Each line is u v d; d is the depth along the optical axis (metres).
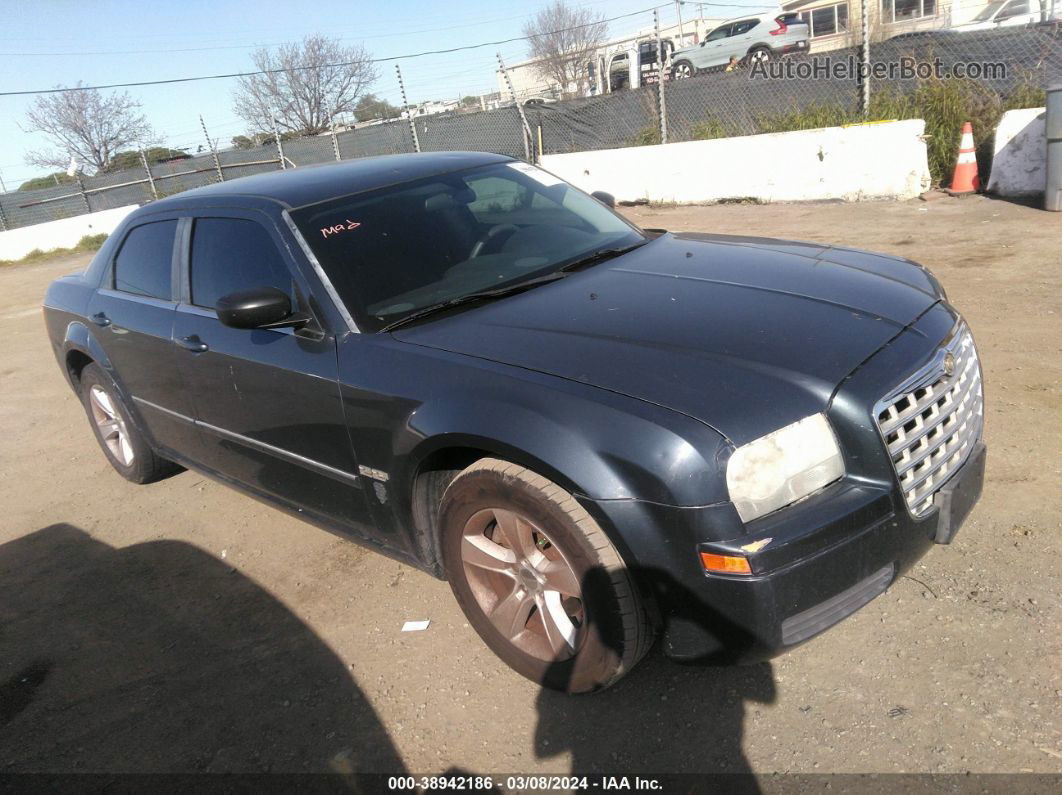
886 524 2.27
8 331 10.18
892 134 9.45
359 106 42.50
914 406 2.38
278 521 4.20
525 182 3.95
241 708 2.88
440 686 2.83
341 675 2.97
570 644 2.56
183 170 21.25
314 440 3.12
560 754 2.48
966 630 2.68
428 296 3.08
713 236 3.80
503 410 2.41
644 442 2.19
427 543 2.93
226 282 3.51
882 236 7.99
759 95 11.84
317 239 3.19
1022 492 3.37
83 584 3.89
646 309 2.77
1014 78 10.11
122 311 4.15
